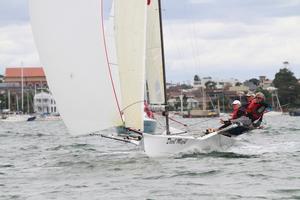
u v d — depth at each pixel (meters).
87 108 46.56
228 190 35.06
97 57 46.44
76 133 46.72
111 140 77.56
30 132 114.50
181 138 49.97
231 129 52.41
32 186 38.31
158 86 56.59
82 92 46.44
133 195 34.22
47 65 46.41
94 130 46.72
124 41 47.75
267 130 95.12
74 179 40.62
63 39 46.28
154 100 56.78
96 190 36.09
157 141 49.25
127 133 50.62
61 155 57.31
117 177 40.81
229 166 44.81
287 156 51.47
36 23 46.22
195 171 42.47
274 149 58.62
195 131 54.78
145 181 38.84
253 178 39.25
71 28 46.25
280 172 41.59
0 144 76.69
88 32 46.34
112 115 46.88
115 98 46.88
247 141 68.94
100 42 46.44
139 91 47.59
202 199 32.78
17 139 88.12
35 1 46.03
